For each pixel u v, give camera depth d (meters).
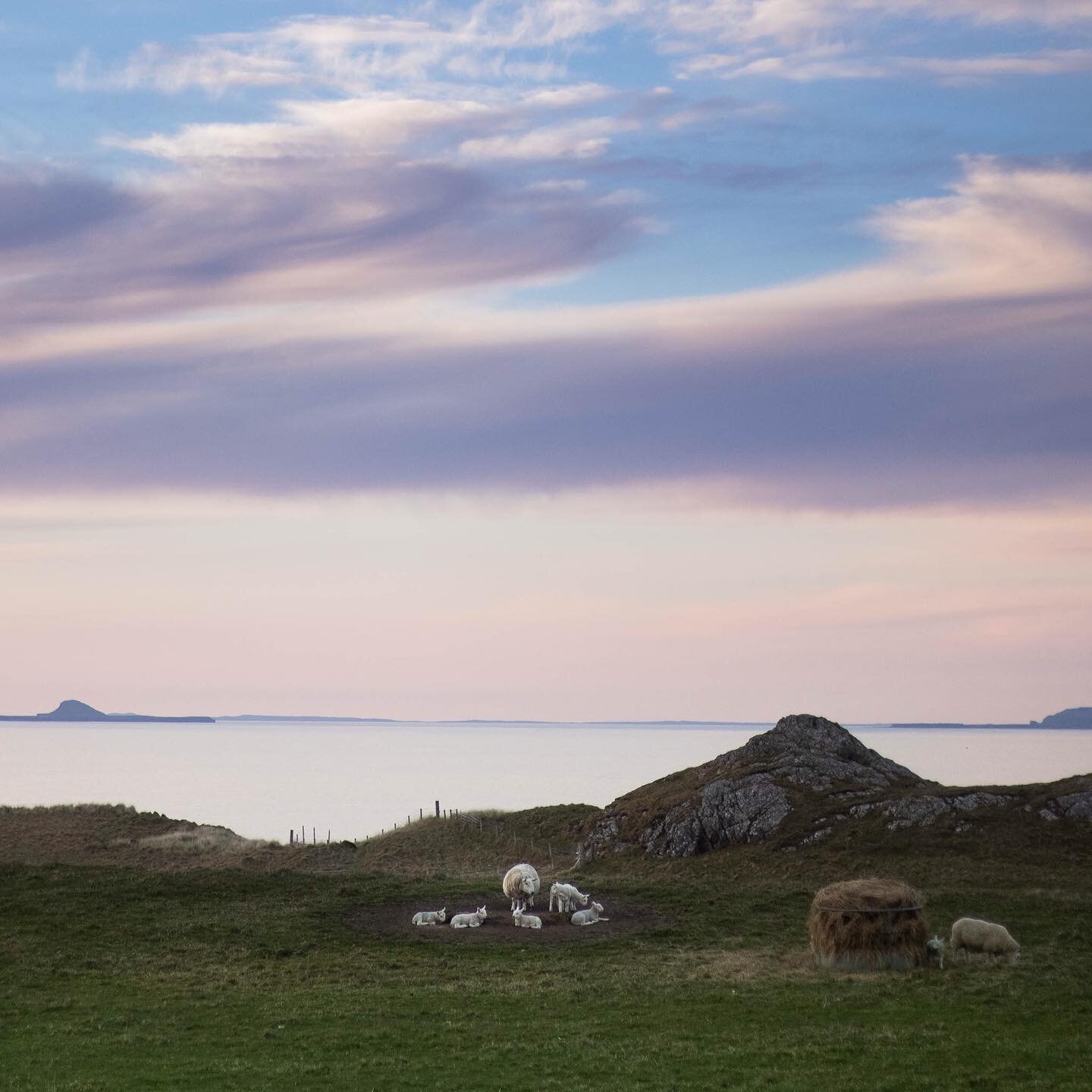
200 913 45.69
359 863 76.81
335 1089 25.17
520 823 84.75
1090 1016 29.25
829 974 35.47
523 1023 30.62
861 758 77.12
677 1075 25.61
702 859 66.69
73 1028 30.38
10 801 198.50
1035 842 59.34
